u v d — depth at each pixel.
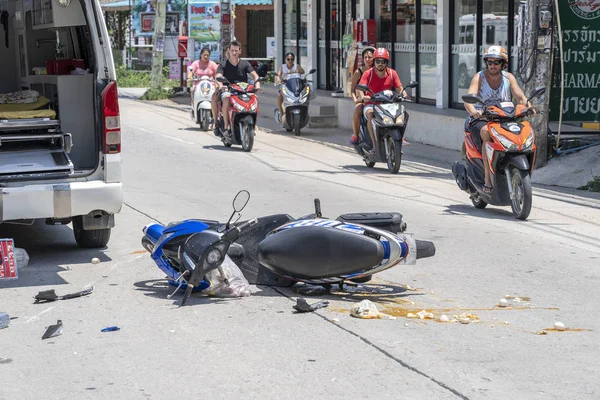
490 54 14.84
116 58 56.31
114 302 9.40
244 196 10.42
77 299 9.55
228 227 9.35
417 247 9.55
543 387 6.91
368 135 20.53
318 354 7.67
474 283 10.16
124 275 10.62
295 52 37.00
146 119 31.81
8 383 7.09
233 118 23.58
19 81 14.52
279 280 9.95
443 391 6.82
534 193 17.28
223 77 23.77
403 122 20.02
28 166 11.03
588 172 18.52
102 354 7.75
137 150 23.58
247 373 7.23
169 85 47.97
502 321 8.66
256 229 10.04
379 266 9.27
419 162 22.08
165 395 6.79
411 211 15.05
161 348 7.88
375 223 9.66
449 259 11.39
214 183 18.06
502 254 11.71
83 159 11.89
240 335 8.22
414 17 27.41
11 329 8.52
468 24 24.67
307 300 9.39
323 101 31.50
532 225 13.86
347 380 7.06
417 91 27.42
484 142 14.59
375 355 7.64
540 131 19.38
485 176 14.72
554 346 7.90
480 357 7.59
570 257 11.59
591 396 6.73
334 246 9.25
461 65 25.19
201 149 24.06
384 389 6.86
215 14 45.44
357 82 21.56
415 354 7.66
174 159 21.94
